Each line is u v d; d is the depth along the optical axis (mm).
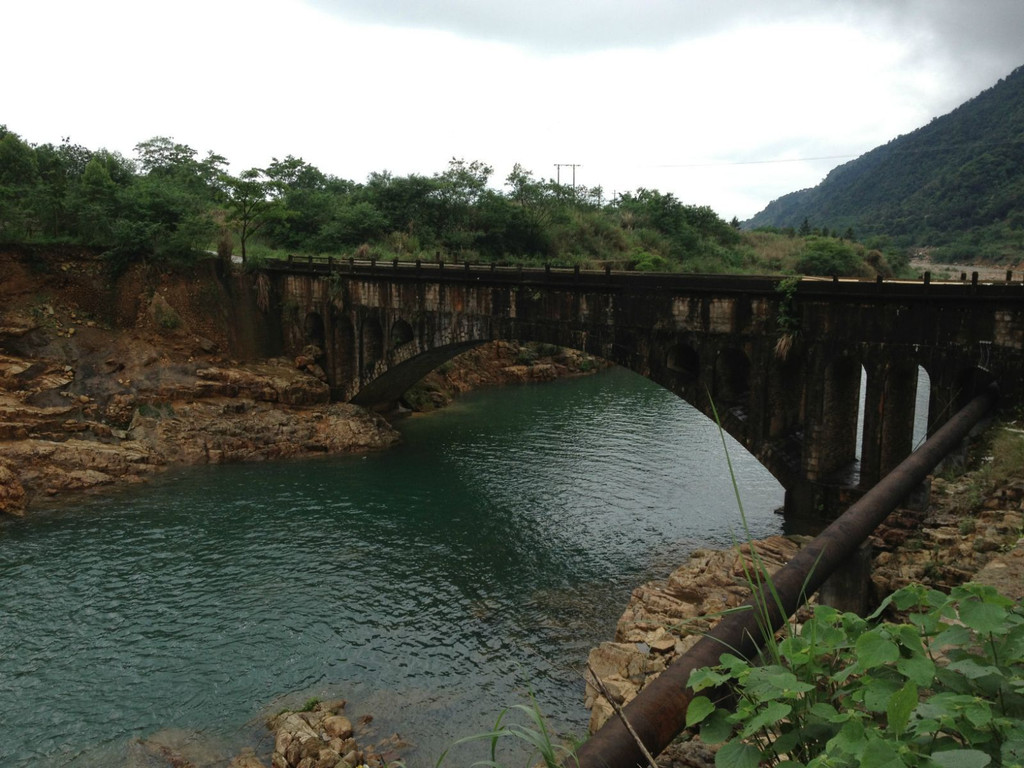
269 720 22969
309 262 57500
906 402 30953
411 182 90688
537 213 97000
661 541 36156
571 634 27703
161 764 21172
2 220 52688
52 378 49500
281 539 36625
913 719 5617
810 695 6418
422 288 50000
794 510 33500
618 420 62344
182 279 56438
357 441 52750
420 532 37531
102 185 59938
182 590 31359
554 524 38562
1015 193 170625
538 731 21844
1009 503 23562
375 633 28078
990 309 27266
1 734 22531
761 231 155500
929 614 6723
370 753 21281
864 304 30312
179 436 49125
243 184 59531
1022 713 5902
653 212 119562
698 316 36062
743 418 35531
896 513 25047
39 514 39375
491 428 59625
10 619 28891
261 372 56562
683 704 8469
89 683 25031
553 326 42844
